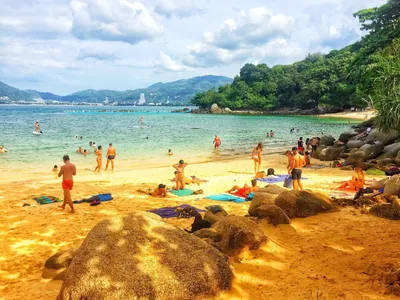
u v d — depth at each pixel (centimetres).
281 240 720
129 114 11344
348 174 1750
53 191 1438
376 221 832
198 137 4062
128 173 1919
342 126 6234
